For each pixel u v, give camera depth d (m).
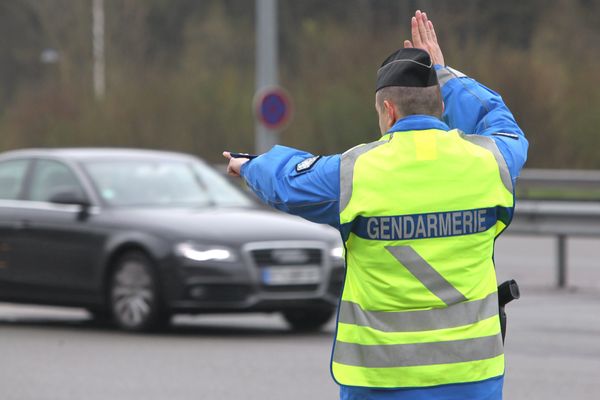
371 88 81.06
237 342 29.84
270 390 23.73
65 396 23.28
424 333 11.52
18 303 33.69
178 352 28.25
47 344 29.61
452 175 11.66
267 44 64.50
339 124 81.06
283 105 61.44
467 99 12.73
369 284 11.59
